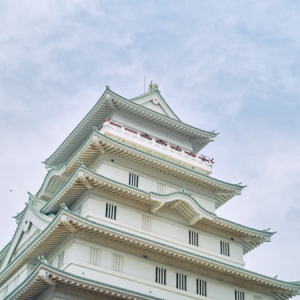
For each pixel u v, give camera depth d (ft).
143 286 147.95
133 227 159.02
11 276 174.91
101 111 189.16
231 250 179.93
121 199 162.30
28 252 158.40
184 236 169.78
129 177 170.60
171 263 158.61
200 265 163.02
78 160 172.35
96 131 162.20
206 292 161.48
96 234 146.82
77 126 194.08
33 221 170.19
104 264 144.36
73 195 163.32
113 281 142.61
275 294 183.93
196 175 182.39
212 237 177.27
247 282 174.09
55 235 147.74
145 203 165.68
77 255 140.67
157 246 151.94
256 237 184.85
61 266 144.77
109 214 157.07
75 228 143.43
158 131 198.08
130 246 152.56
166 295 151.12
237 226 178.91
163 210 169.99
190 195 167.53
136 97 196.24
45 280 125.08
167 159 187.52
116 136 176.96
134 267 149.79
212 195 190.80
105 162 167.63
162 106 203.21
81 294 132.57
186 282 158.61
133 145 180.55
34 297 140.67
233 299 166.71
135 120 193.47
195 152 216.33
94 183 155.63
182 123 199.72
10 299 143.02
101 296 135.33
